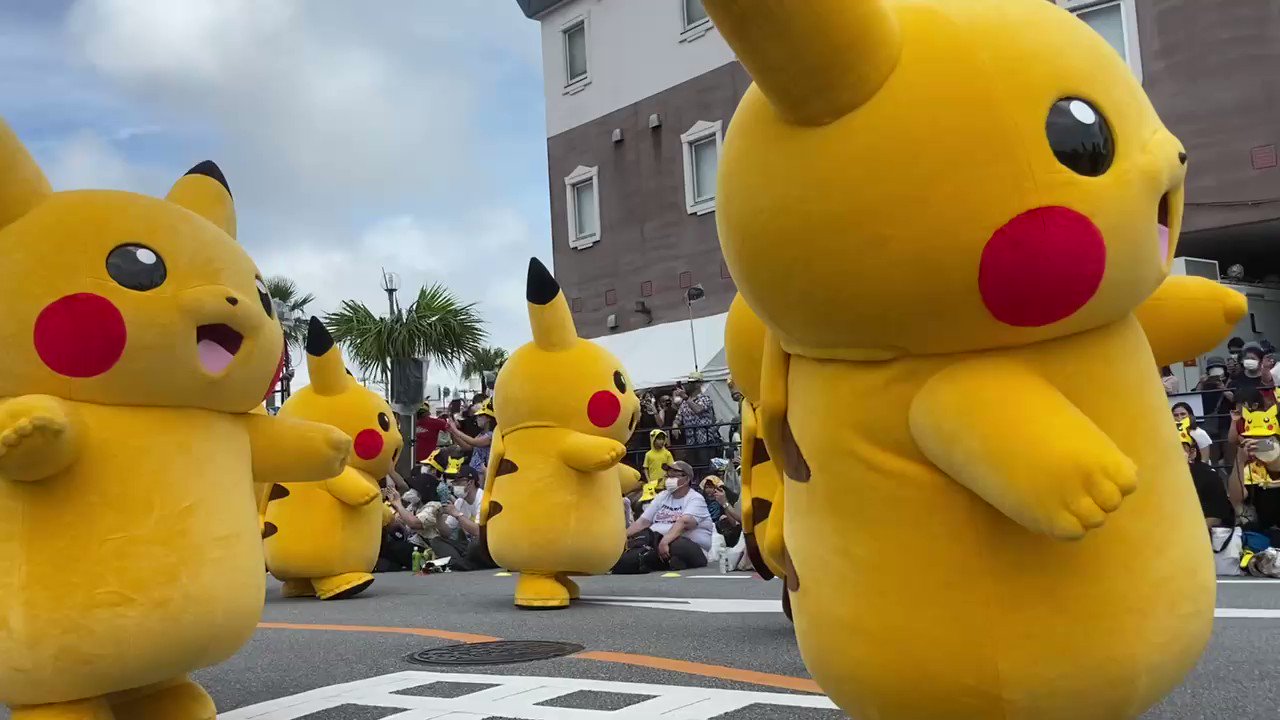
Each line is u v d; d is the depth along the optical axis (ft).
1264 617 21.16
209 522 13.35
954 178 7.97
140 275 13.07
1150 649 8.51
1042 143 8.06
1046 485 7.49
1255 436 31.76
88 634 12.32
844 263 8.29
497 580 39.09
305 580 33.68
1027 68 8.23
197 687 15.14
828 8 7.72
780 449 10.12
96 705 13.10
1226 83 53.57
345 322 83.66
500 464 28.58
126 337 12.81
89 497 12.54
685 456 52.03
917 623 8.56
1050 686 8.38
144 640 12.58
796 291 8.66
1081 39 8.72
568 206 79.97
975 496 8.46
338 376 32.91
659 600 29.22
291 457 15.25
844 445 8.93
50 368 12.64
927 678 8.57
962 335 8.34
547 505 27.35
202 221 14.30
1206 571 9.03
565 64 80.28
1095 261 8.09
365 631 25.14
